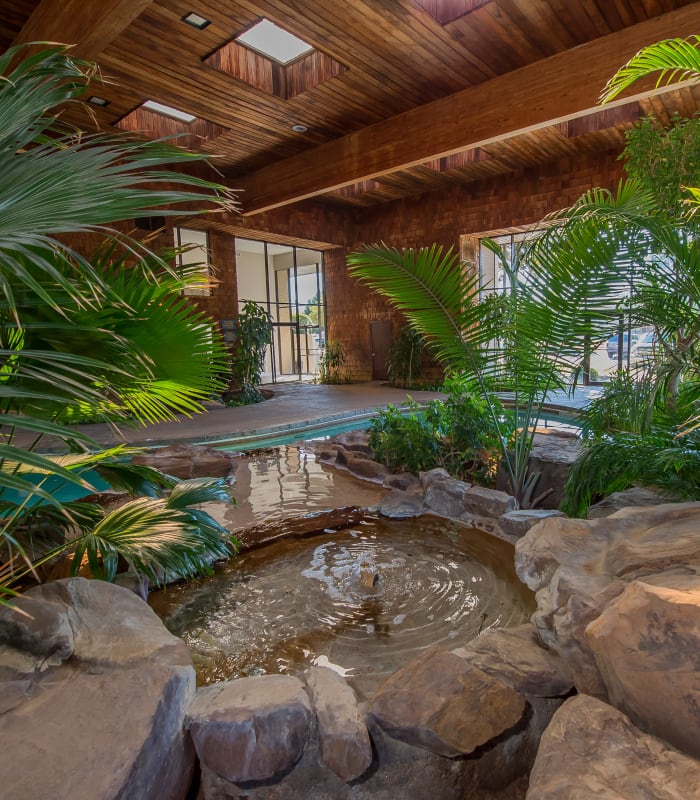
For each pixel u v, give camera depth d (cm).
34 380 155
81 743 111
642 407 234
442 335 350
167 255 177
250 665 181
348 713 137
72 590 155
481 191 1120
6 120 123
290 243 1336
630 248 253
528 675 149
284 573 254
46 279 152
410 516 332
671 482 228
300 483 425
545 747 110
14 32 525
